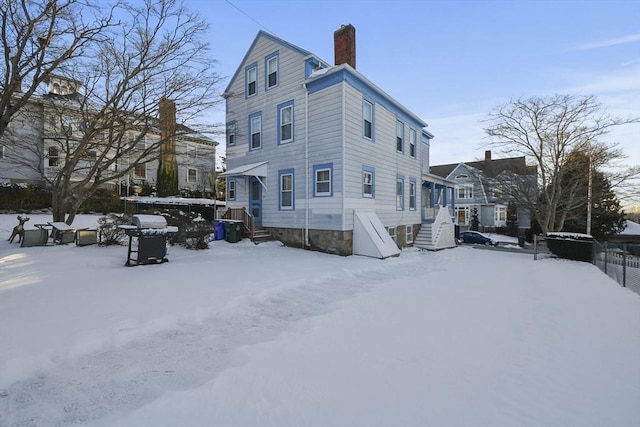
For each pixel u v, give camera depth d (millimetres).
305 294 6465
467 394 2928
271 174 14594
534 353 3850
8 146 14148
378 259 11414
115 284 6418
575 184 18625
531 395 2934
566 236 13461
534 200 20156
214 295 5797
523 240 20969
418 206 18594
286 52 13930
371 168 13891
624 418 2607
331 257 11438
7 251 9438
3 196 19297
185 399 2762
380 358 3658
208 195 30312
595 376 3311
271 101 14633
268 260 10133
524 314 5430
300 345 3986
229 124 15289
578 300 6430
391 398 2840
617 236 24359
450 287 7520
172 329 4410
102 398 2816
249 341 4113
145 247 8656
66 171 12477
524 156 19969
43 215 19578
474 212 33188
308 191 13125
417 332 4508
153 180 29172
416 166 18625
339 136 12141
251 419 2516
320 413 2604
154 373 3254
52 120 12906
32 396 2824
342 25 14516
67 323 4254
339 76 12188
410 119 17984
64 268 7648
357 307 5711
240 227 14383
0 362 3166
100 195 22469
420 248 16531
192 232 12148
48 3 8602
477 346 4039
